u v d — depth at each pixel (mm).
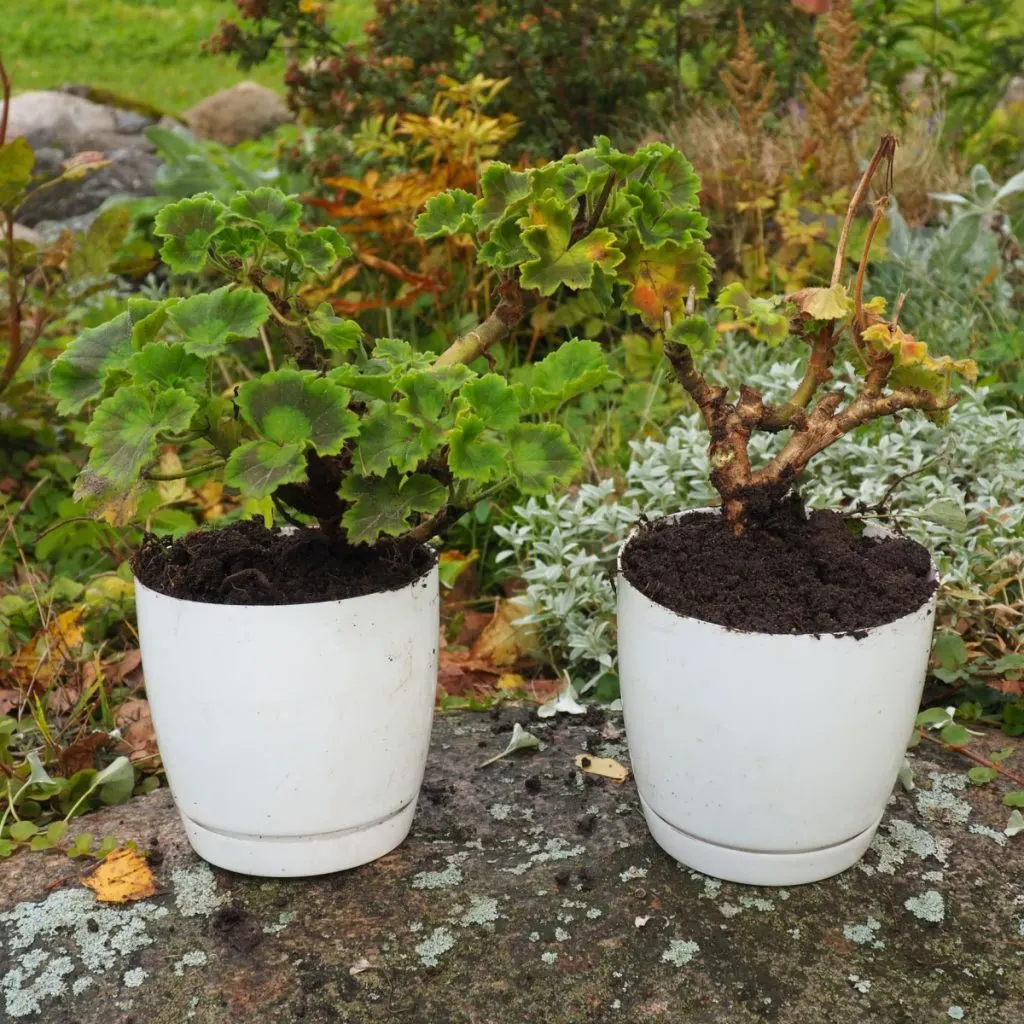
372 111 3744
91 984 1492
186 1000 1465
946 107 4441
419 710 1636
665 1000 1448
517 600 2377
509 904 1608
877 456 2461
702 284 1676
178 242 1552
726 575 1581
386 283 3533
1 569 2807
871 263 3379
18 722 2199
